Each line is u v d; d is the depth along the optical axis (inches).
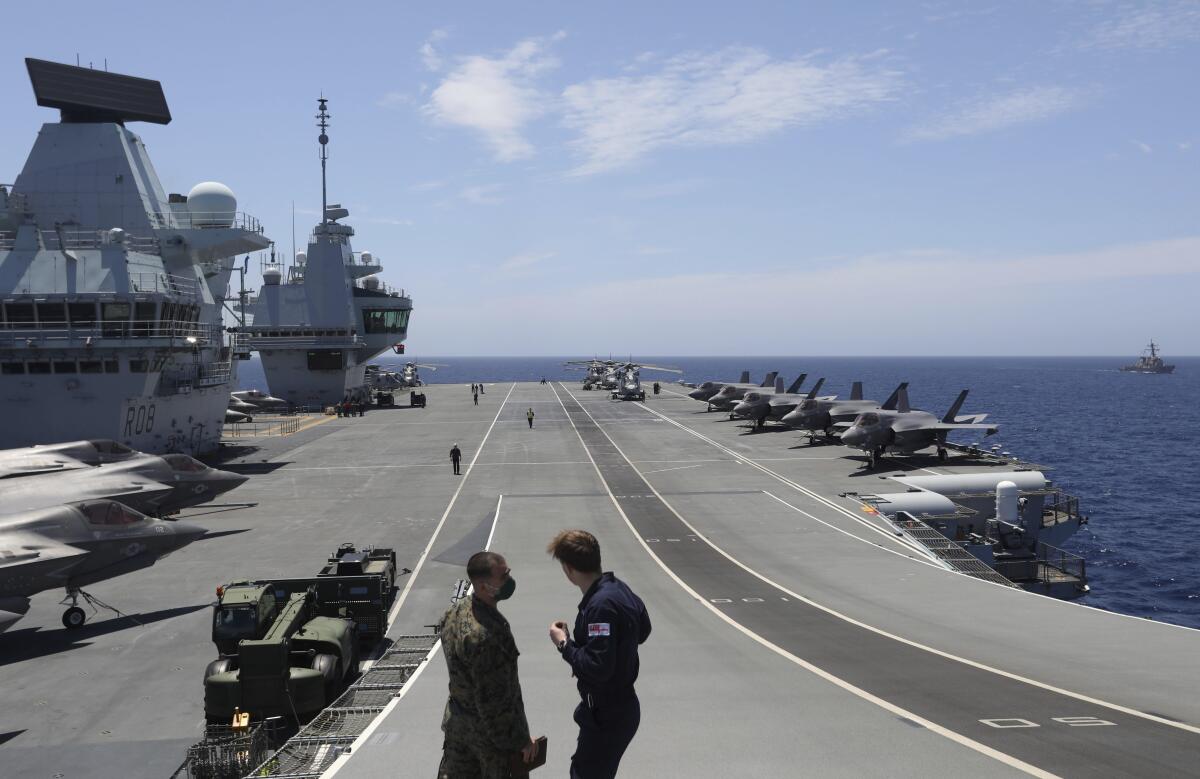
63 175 2418.8
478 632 221.9
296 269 4323.3
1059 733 457.7
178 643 1047.6
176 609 1187.3
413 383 6171.3
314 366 4227.4
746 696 575.8
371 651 971.3
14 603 1021.2
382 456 2600.9
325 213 4318.4
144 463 1571.1
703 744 441.7
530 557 1393.9
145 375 2142.0
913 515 1665.8
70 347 2047.2
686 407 4254.4
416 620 1104.8
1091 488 3248.0
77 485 1341.0
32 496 1280.8
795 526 1630.2
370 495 2005.4
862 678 638.5
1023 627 886.4
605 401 4685.0
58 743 762.8
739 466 2342.5
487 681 221.6
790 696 573.6
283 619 780.0
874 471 2210.9
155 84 2559.1
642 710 532.4
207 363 2605.8
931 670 665.6
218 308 2849.4
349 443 2925.7
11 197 2369.6
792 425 2775.6
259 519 1770.4
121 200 2431.1
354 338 4210.1
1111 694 565.6
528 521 1692.9
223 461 2534.5
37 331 2063.2
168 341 2139.5
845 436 2263.8
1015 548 1633.9
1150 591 1899.6
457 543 1534.2
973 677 633.0
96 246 2385.6
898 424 2289.6
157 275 2244.1
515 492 2005.4
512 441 2918.3
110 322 2087.8
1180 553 2215.8
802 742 443.8
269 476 2279.8
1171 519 2655.0
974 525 1749.5
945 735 455.2
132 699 867.4
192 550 1515.7
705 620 962.1
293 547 1529.3
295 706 730.2
